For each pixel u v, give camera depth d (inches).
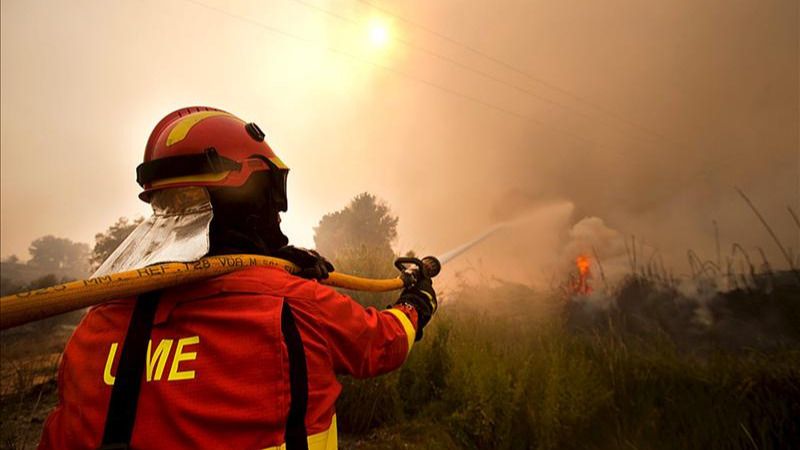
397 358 36.0
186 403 23.7
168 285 25.8
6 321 20.0
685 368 111.0
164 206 31.8
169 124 35.4
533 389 96.3
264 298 27.2
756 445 80.4
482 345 121.2
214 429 23.5
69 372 27.1
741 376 97.2
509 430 91.4
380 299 128.0
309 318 28.2
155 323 26.3
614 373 112.3
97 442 23.4
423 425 101.0
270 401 24.3
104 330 27.3
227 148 32.6
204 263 27.2
